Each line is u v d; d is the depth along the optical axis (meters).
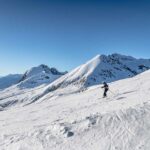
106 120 24.47
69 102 51.62
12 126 34.25
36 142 23.55
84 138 22.28
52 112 40.25
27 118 39.50
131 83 56.91
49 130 25.58
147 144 18.92
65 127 24.86
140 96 33.78
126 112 24.97
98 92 56.12
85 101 46.12
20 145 23.86
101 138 21.56
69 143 22.00
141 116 23.56
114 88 55.69
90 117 26.09
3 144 25.48
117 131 22.09
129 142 19.83
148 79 55.88
